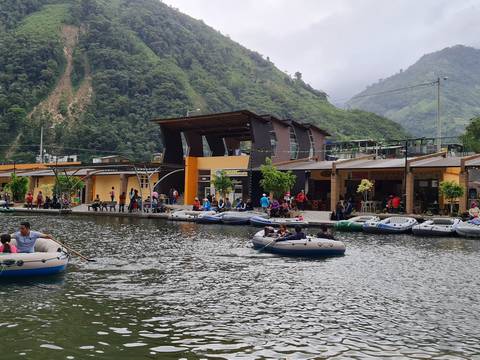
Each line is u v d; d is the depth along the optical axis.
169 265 17.66
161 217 40.38
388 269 17.58
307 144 56.09
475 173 41.00
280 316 11.05
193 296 12.84
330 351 8.80
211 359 8.28
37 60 137.00
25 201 54.88
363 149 63.34
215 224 36.28
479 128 71.38
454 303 12.50
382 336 9.74
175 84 131.25
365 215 36.06
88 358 8.20
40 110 124.50
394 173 43.09
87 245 22.92
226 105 148.25
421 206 39.44
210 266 17.69
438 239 27.91
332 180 42.25
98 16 165.88
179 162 55.28
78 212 44.56
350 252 22.20
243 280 15.19
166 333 9.66
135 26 172.00
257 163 47.31
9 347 8.65
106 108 117.69
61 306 11.59
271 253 21.20
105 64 141.00
